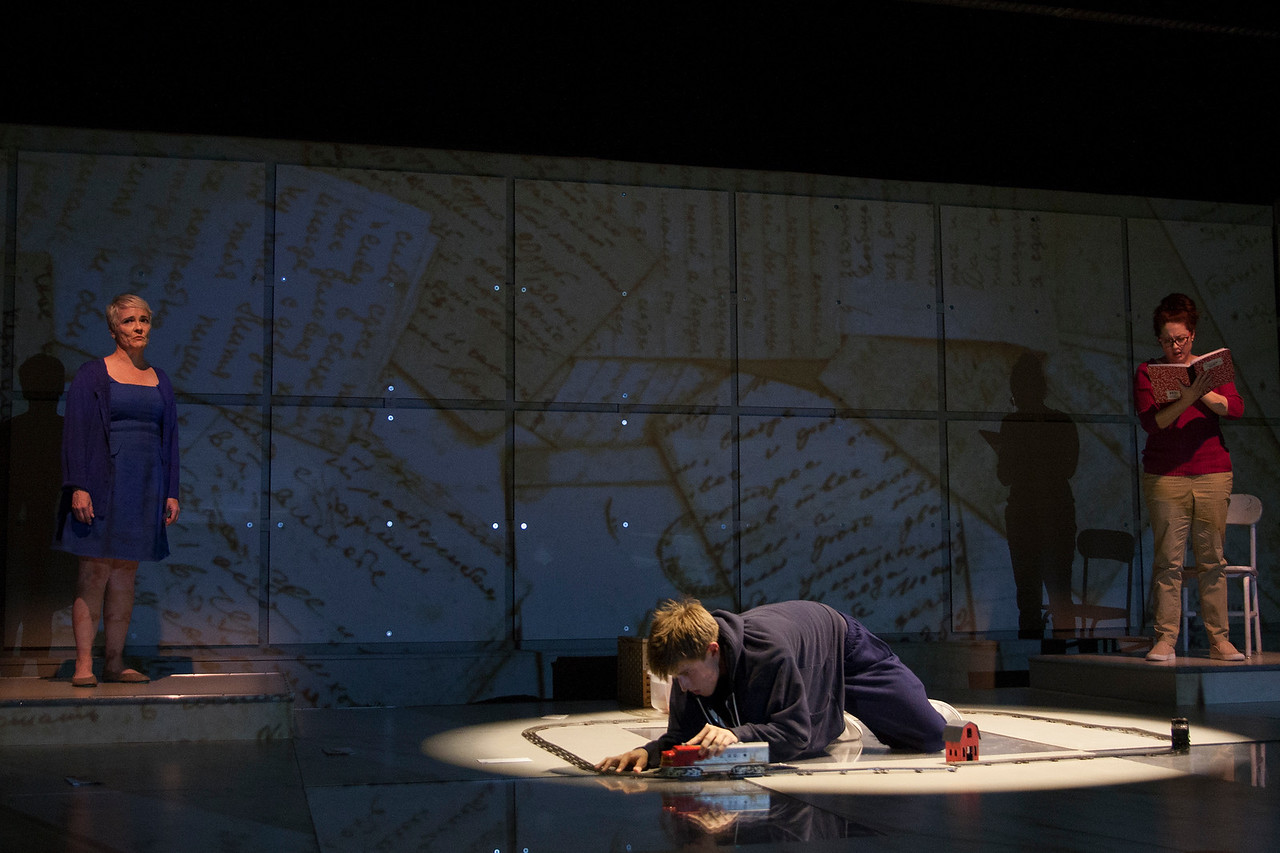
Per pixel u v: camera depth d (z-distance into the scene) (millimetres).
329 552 6219
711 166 6945
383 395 6363
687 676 3631
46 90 5961
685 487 6738
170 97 6102
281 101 6215
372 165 6469
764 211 7027
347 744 4457
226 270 6234
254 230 6285
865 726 4461
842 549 6941
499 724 5125
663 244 6844
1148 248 7645
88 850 2557
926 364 7195
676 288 6840
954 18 6113
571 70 6305
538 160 6699
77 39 5812
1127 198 7637
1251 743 4309
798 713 3697
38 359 5980
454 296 6512
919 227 7270
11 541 5863
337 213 6398
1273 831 2758
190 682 5066
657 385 6762
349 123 6352
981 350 7301
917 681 4137
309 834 2730
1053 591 7242
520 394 6555
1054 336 7430
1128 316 7574
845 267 7121
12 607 5840
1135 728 4770
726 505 6789
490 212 6602
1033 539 7246
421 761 3988
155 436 4926
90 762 3871
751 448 6867
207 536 6078
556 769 3773
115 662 5012
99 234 6102
